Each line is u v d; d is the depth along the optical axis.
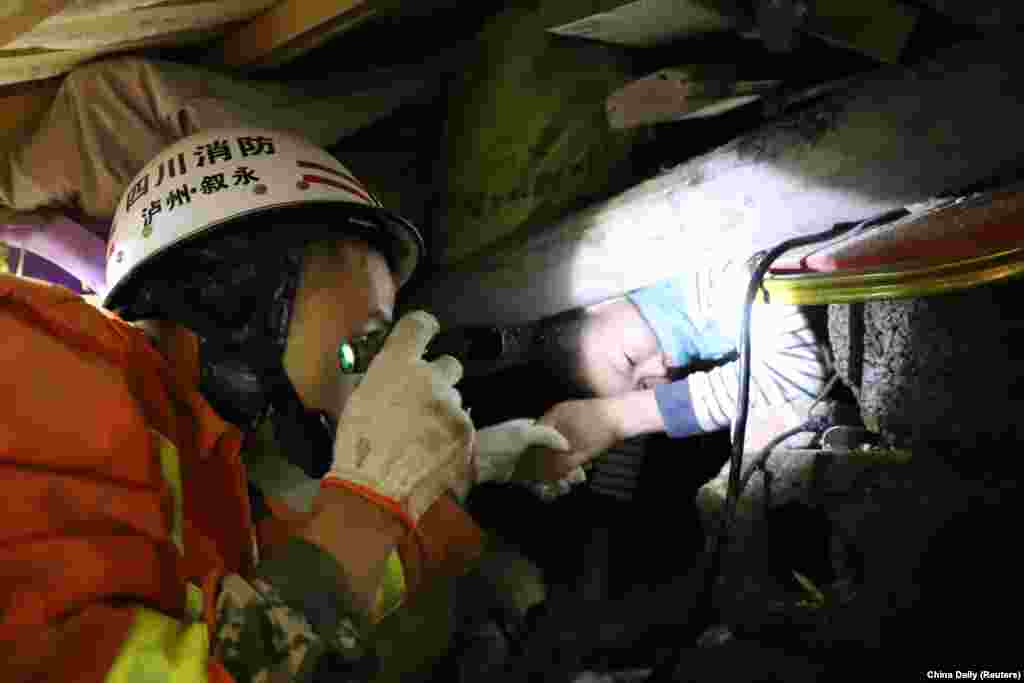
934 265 1.26
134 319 1.32
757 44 1.79
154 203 1.32
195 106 1.95
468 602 2.03
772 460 1.63
